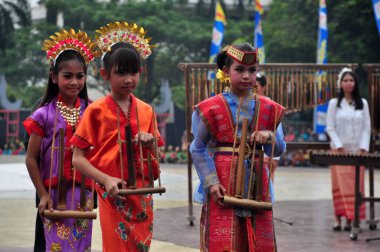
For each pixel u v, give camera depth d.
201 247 5.47
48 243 5.80
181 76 43.50
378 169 29.52
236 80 5.36
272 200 5.50
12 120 43.59
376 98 10.86
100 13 40.28
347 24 33.56
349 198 10.42
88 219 5.73
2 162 27.45
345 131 10.63
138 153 5.44
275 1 38.59
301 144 11.05
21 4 44.38
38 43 43.34
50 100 6.06
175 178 19.81
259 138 5.23
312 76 11.09
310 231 10.37
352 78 10.55
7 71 44.03
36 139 5.91
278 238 9.69
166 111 40.56
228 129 5.36
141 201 5.45
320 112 22.62
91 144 5.39
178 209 12.83
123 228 5.39
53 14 42.94
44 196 5.88
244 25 41.81
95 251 8.48
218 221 5.30
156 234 9.95
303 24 35.28
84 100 6.16
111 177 5.23
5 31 44.28
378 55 33.56
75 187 5.86
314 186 18.66
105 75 5.49
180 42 41.31
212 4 43.09
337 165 9.94
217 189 5.26
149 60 41.88
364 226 11.02
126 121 5.44
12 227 10.34
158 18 40.88
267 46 36.16
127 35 5.61
